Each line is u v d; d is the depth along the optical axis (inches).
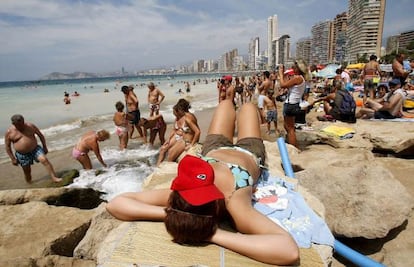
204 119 554.3
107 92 1439.5
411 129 251.9
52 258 111.7
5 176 276.2
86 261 116.7
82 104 885.8
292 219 91.0
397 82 301.4
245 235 74.0
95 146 277.3
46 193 195.3
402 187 138.0
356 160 172.4
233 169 89.4
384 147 232.7
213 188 75.5
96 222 138.1
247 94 799.7
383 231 126.0
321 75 834.8
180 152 250.8
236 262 68.9
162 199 89.7
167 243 76.1
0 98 1179.3
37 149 255.8
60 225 152.9
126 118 358.6
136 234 79.8
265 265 68.5
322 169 154.3
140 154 332.2
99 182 252.1
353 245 134.4
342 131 261.1
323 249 81.0
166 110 692.7
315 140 268.7
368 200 134.3
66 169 292.7
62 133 456.1
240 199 81.7
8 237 142.3
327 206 140.5
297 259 69.1
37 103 936.9
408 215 130.4
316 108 446.6
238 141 122.2
